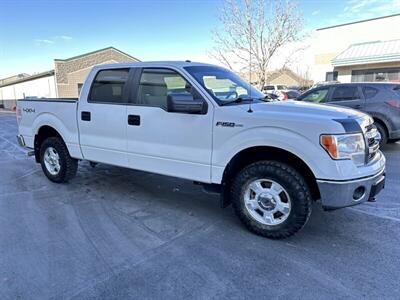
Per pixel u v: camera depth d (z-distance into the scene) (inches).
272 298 100.5
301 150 124.3
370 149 134.0
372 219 156.9
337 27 984.3
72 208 172.6
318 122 122.3
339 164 120.3
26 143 228.1
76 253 126.6
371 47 892.0
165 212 167.3
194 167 150.3
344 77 940.6
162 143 158.1
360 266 117.1
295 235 141.0
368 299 99.6
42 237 139.6
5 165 271.0
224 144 140.3
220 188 148.4
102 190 201.5
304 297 100.7
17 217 160.7
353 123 126.3
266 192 136.1
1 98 1509.6
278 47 593.0
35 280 109.6
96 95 183.2
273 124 129.0
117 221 156.3
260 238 138.9
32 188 206.1
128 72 171.0
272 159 138.2
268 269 115.7
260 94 175.2
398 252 126.6
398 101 293.4
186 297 101.1
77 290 104.6
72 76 1104.8
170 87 156.9
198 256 124.4
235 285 106.7
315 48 1037.2
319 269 115.3
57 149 205.8
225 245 132.9
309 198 129.4
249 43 577.0
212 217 161.0
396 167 252.8
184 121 149.6
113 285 107.0
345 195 122.3
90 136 186.7
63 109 197.8
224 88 159.5
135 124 165.5
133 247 131.4
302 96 348.5
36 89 1203.9
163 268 116.5
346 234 141.9
